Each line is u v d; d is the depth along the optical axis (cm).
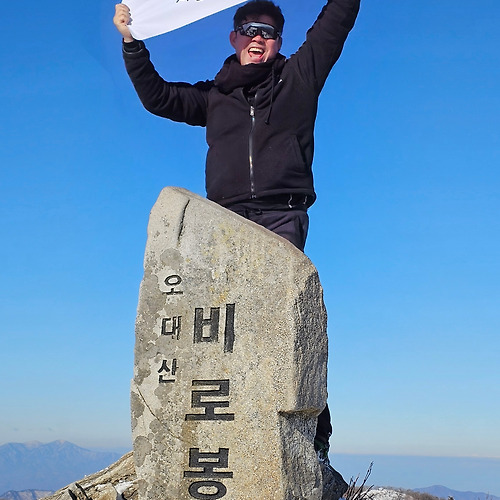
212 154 258
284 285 222
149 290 238
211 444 221
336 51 254
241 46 260
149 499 225
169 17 254
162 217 241
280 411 215
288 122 250
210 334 227
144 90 260
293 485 214
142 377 232
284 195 248
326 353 228
